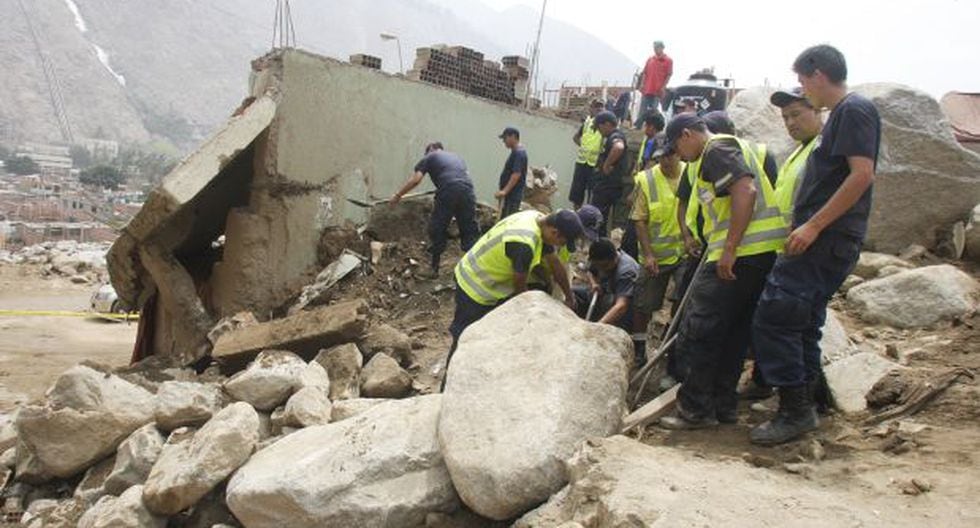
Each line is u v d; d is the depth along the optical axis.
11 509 5.16
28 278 17.52
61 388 5.30
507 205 8.94
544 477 3.44
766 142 7.82
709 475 3.30
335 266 8.12
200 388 5.31
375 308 7.93
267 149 7.83
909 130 7.30
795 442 3.83
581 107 14.16
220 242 10.28
